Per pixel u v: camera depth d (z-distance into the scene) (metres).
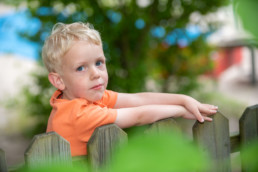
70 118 1.34
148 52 4.97
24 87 4.89
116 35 4.49
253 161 0.38
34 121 5.64
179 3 4.71
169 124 1.34
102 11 4.40
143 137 0.29
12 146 4.66
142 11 4.71
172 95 1.57
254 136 1.63
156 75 5.17
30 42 4.63
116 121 1.34
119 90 4.37
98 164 1.21
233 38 7.86
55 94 1.53
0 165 1.10
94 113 1.32
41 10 4.30
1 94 6.35
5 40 6.35
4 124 5.62
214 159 1.52
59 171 0.29
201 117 1.42
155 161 0.26
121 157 0.27
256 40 0.39
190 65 5.25
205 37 5.04
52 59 1.40
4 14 5.94
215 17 4.90
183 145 0.28
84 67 1.36
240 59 9.05
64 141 1.15
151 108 1.38
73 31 1.38
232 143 1.60
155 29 4.90
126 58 4.69
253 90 7.67
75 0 4.20
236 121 5.04
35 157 1.11
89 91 1.37
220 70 9.20
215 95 5.94
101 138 1.20
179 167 0.26
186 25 4.91
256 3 0.36
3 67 7.18
